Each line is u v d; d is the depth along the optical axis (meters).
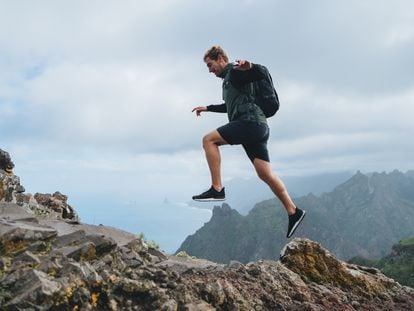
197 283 6.47
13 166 11.37
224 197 6.16
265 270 8.01
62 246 6.22
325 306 7.36
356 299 8.09
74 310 5.00
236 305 6.45
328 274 8.73
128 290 5.54
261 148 6.34
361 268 9.51
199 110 7.30
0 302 4.75
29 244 5.91
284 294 7.46
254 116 6.07
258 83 6.17
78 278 5.25
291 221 6.40
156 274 6.18
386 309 7.83
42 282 4.92
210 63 6.51
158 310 5.45
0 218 6.84
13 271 5.27
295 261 8.83
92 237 6.38
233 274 7.61
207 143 6.18
